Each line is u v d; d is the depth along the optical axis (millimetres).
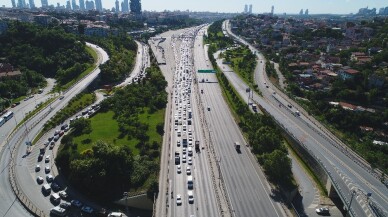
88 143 187375
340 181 150875
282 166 156375
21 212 138875
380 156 180250
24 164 172125
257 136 189875
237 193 149625
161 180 158125
